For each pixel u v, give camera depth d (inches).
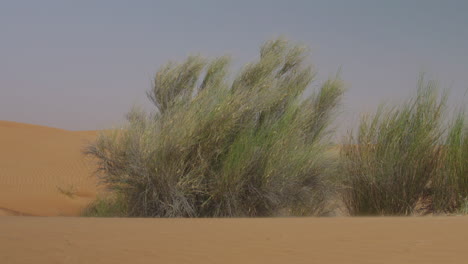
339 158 344.2
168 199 303.9
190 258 81.5
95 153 332.8
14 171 814.5
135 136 320.5
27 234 122.2
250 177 313.9
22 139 1109.1
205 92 344.8
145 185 308.0
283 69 397.7
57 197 610.2
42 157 952.3
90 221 173.5
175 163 304.2
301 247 92.7
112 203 387.9
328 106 385.7
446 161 307.6
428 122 316.2
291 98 358.9
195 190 301.1
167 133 312.8
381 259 76.4
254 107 331.6
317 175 339.0
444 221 143.1
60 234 121.9
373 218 173.8
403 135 319.0
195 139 308.7
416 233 111.2
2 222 166.2
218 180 305.4
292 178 320.8
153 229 135.7
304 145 345.1
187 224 155.6
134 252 88.6
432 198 313.9
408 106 323.9
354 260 76.2
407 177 312.7
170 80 393.4
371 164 323.9
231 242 102.3
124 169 321.1
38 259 80.9
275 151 318.0
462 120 309.4
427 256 78.1
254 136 331.3
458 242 94.0
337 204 350.0
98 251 90.1
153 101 394.6
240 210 307.9
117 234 122.0
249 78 367.6
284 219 183.6
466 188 302.5
